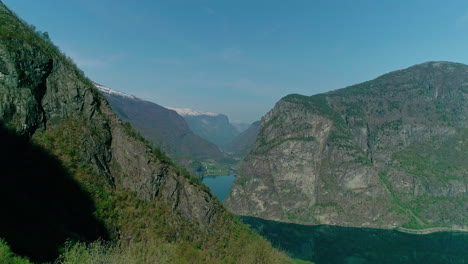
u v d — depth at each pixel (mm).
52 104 104812
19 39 99250
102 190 101938
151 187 118812
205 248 118812
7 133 86312
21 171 83625
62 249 67312
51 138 98812
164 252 87125
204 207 132500
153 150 134500
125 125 131250
